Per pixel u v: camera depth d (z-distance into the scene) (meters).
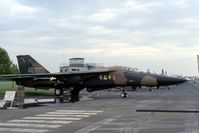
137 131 12.09
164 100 31.09
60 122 14.99
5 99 23.39
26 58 43.75
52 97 37.28
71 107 23.28
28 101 26.12
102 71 37.28
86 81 38.03
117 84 37.34
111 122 14.77
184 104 25.58
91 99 33.94
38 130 12.67
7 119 16.20
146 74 37.00
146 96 39.50
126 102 28.64
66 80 37.84
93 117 16.88
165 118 15.98
